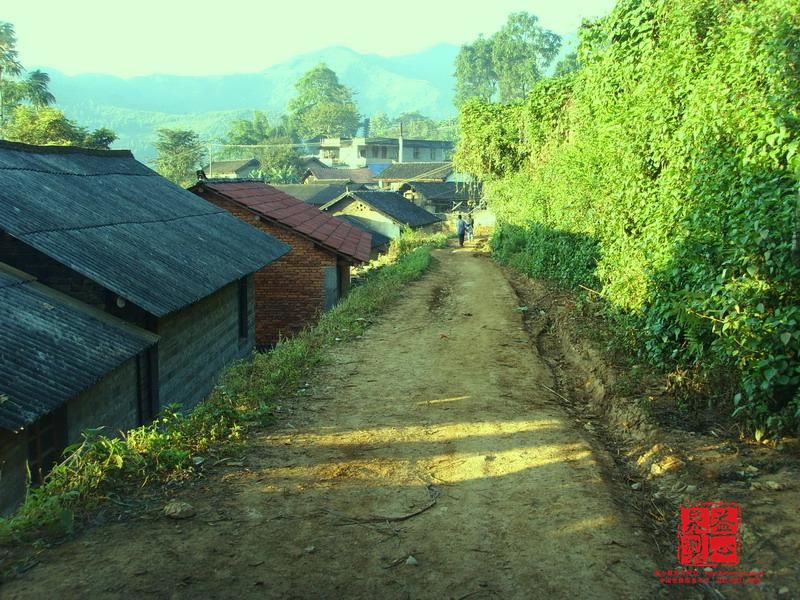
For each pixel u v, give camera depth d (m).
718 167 7.79
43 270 10.29
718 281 6.86
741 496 5.39
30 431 7.93
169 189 17.31
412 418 8.20
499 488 6.13
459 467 6.66
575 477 6.28
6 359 7.64
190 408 13.01
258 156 103.69
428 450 7.14
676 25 9.80
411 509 5.75
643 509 5.71
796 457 5.93
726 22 8.94
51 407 7.25
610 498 5.83
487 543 5.16
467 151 34.78
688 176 8.66
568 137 19.94
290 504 5.84
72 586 4.56
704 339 7.43
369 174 90.31
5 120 60.31
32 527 5.29
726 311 6.71
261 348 20.64
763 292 6.32
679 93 9.50
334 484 6.27
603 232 12.93
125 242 11.62
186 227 14.73
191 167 92.88
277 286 20.61
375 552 5.05
